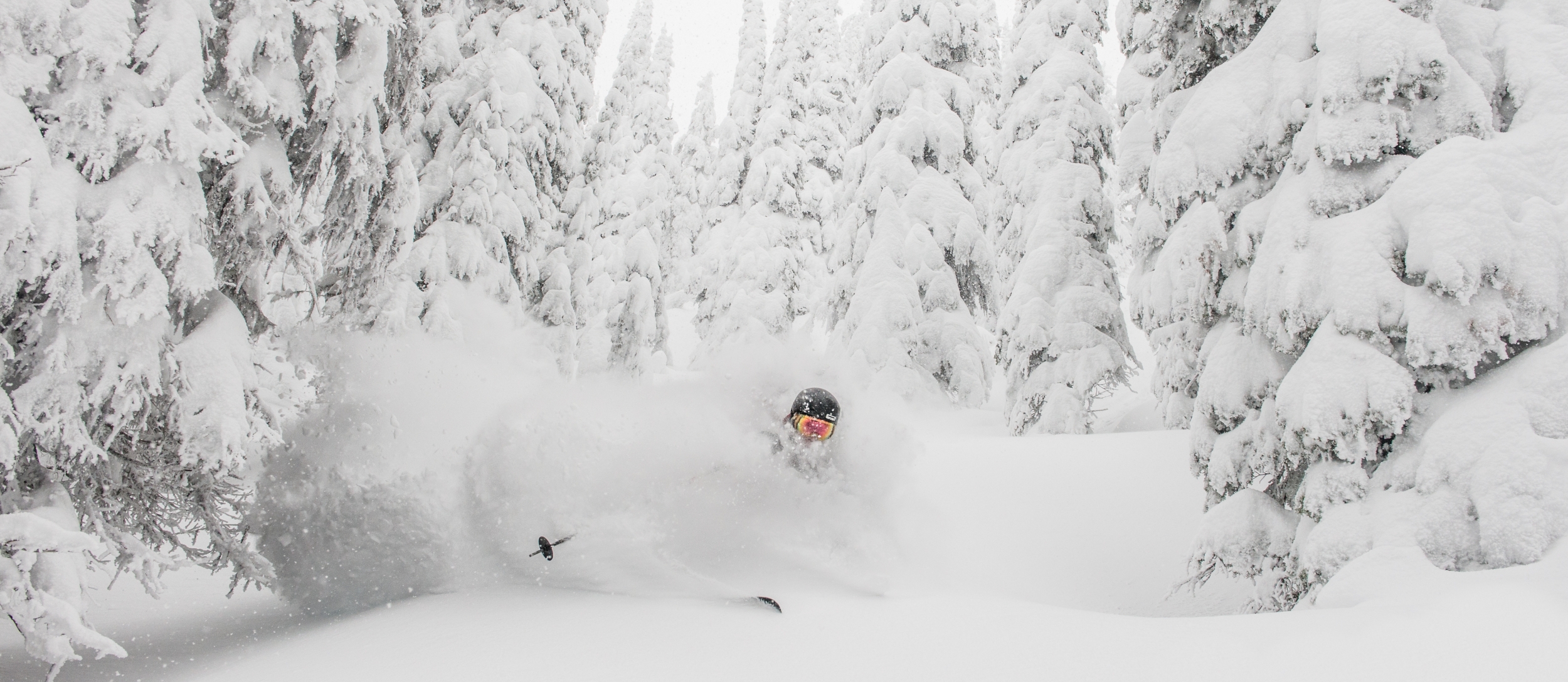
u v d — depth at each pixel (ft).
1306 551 15.88
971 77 65.62
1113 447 32.63
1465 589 11.25
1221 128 20.70
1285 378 17.13
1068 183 55.72
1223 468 19.08
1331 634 9.83
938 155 62.54
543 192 50.42
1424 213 15.88
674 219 124.36
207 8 16.35
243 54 17.17
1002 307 65.00
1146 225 31.19
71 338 14.03
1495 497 13.29
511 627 12.75
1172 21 25.35
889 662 10.36
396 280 36.88
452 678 10.47
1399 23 17.74
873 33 66.08
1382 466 15.70
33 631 11.63
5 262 13.10
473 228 42.86
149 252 14.90
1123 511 26.99
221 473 15.72
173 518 17.48
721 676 10.12
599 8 57.57
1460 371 15.48
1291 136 19.74
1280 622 10.65
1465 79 17.16
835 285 65.00
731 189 111.65
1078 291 52.95
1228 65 21.62
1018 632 11.29
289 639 14.48
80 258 14.23
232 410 15.64
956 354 59.88
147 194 14.71
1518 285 14.71
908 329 59.06
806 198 97.50
